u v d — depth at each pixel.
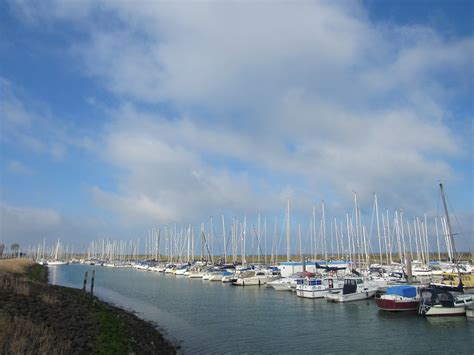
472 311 45.34
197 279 108.50
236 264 120.00
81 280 106.62
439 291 47.34
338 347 35.38
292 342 37.28
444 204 65.25
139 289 84.50
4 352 20.81
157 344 34.69
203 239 142.38
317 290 65.00
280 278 83.94
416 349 34.56
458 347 34.97
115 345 28.39
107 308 45.62
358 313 51.09
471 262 109.94
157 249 183.88
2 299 33.09
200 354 33.38
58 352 23.16
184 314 53.19
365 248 90.12
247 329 43.06
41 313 31.91
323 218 99.44
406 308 49.03
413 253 120.62
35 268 120.00
